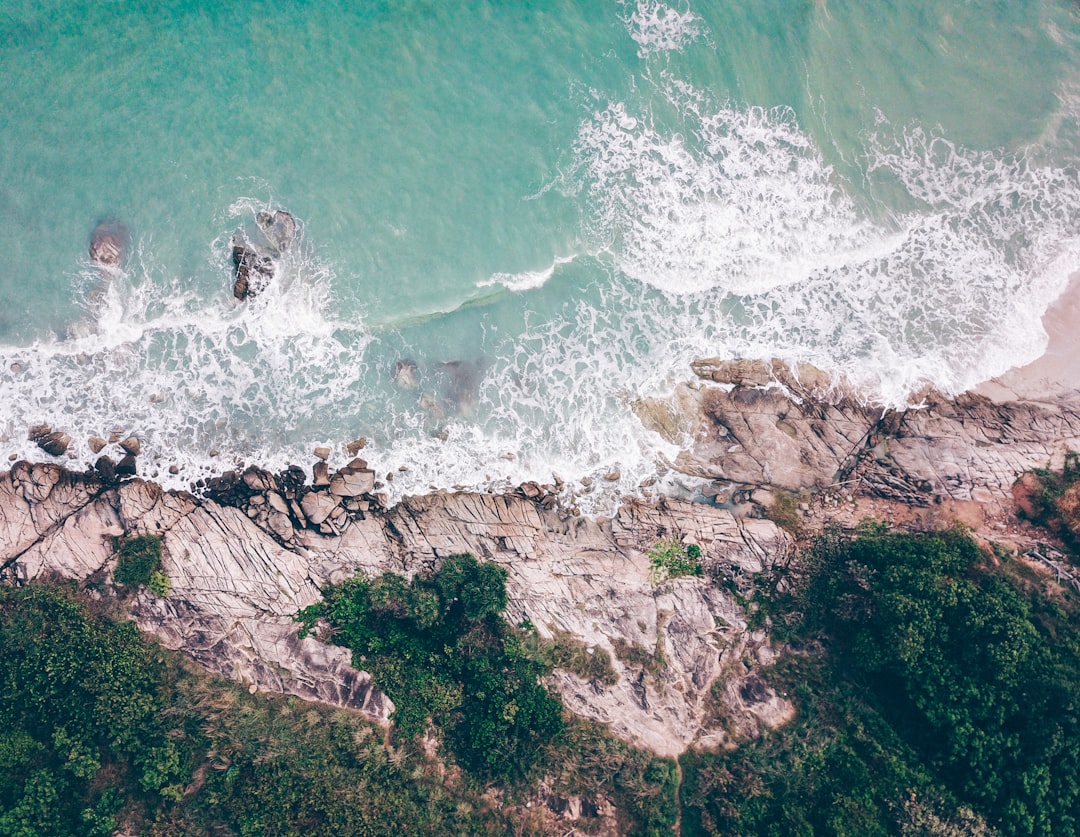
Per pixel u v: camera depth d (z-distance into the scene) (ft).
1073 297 129.18
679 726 120.26
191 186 128.57
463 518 124.77
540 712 116.67
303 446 125.70
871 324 129.39
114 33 129.70
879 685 118.11
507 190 130.52
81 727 111.75
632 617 123.85
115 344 126.62
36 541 121.19
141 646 118.32
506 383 128.16
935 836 106.32
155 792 111.34
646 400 127.75
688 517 125.39
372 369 127.95
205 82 130.21
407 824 111.96
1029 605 113.70
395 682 119.65
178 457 124.67
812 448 126.62
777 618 122.62
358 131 130.41
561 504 125.80
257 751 113.29
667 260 129.90
